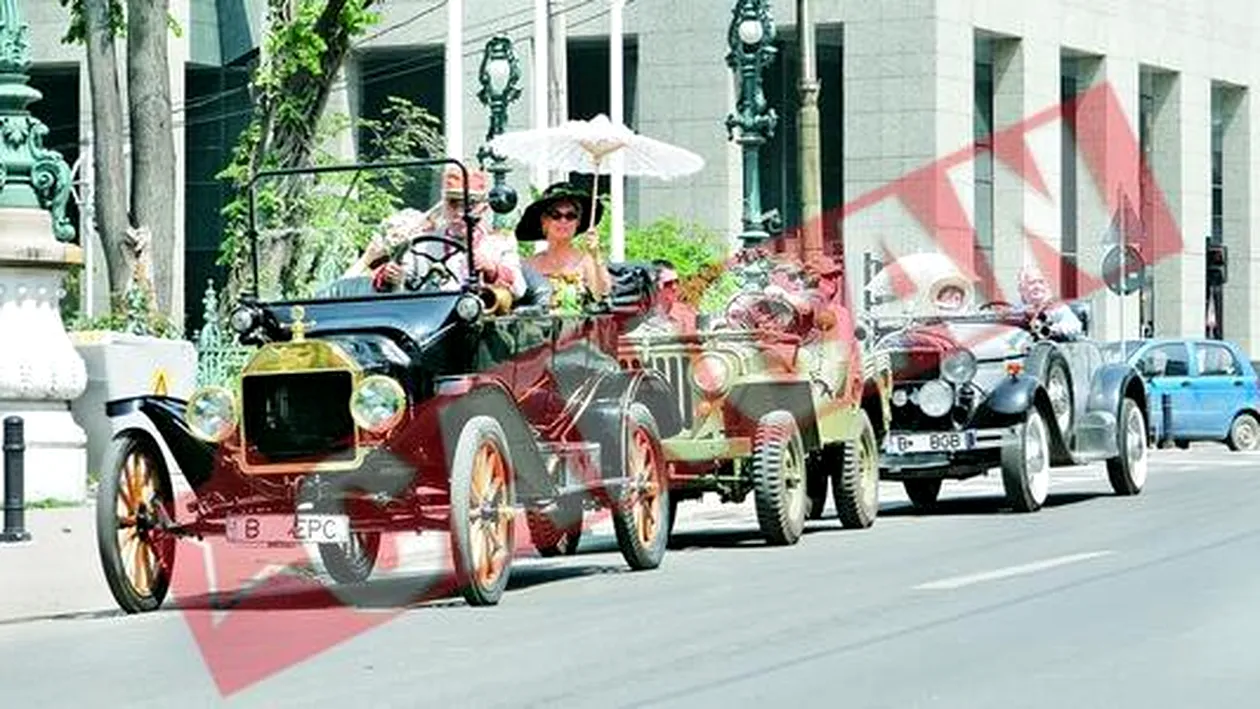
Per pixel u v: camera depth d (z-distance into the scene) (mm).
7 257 38531
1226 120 116188
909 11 93000
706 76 95750
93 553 31266
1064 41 100688
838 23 94062
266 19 54219
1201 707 17203
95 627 24141
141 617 25094
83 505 39406
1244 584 25438
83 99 100562
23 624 24719
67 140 104750
